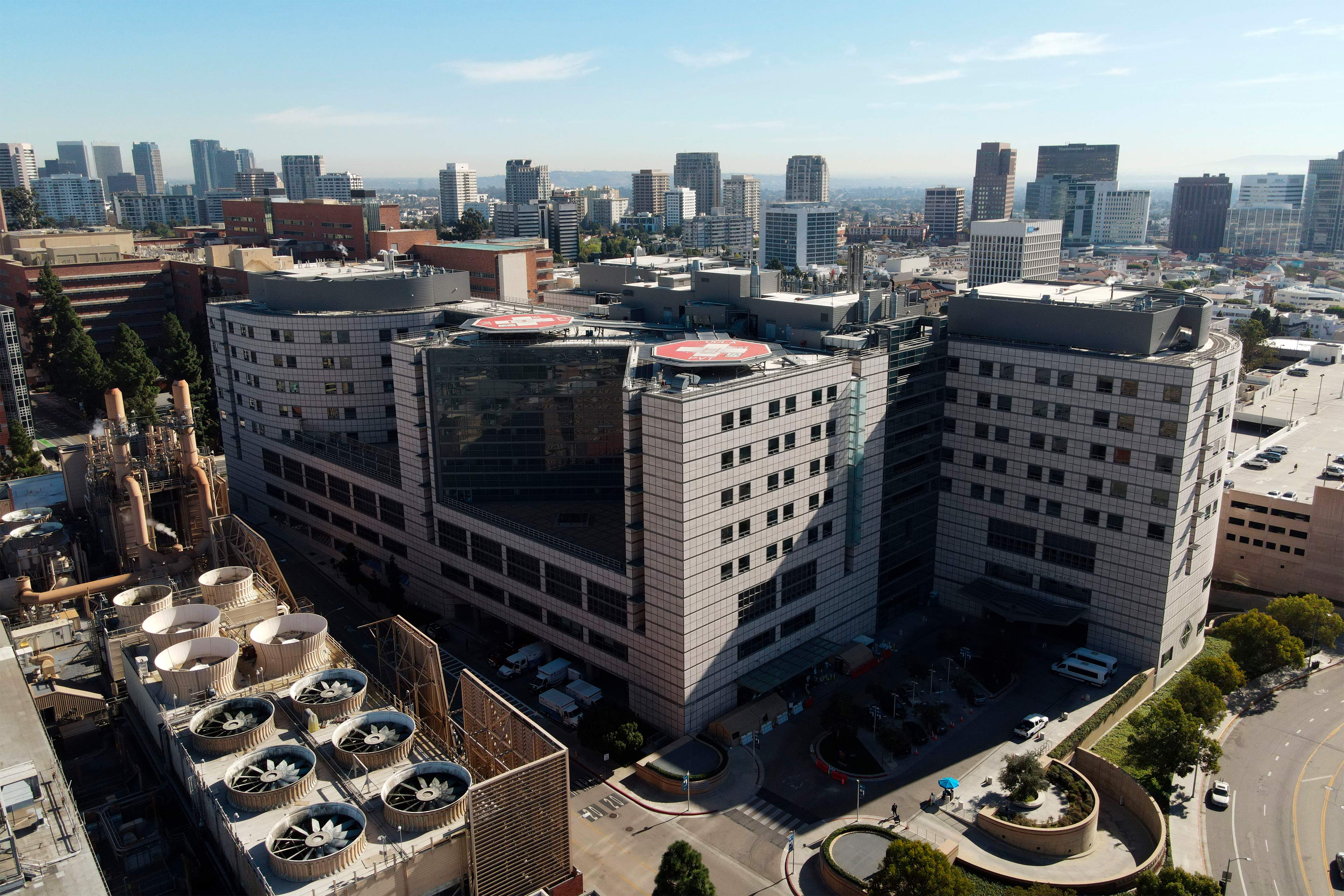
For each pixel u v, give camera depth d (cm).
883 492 12100
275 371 15262
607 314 15250
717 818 9138
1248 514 15162
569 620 11181
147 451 13262
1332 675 12950
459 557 12588
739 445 9950
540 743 7375
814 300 12775
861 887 7981
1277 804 10212
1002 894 8244
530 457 12494
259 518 16762
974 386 12381
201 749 7681
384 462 14075
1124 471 11156
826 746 10175
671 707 10169
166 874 7956
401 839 6712
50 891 6338
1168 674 11812
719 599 10131
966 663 11638
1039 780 9212
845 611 12006
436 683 8631
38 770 7612
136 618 9888
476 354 12106
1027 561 12344
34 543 12738
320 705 7981
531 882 7219
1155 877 7956
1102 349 11300
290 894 6169
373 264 18825
